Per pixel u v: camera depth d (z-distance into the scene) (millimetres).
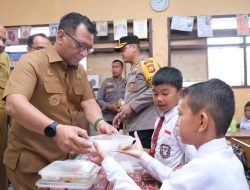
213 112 895
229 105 908
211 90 915
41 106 1419
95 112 1615
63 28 1324
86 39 1323
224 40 5039
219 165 850
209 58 5078
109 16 5152
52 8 5227
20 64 1349
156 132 1573
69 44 1325
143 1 5098
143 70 2371
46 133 1160
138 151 1236
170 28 5031
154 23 5074
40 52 1419
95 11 5172
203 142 926
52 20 5215
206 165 851
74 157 1521
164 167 1205
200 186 842
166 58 5051
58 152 1453
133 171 1312
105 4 5160
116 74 4500
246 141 3512
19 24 5246
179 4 5059
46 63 1388
